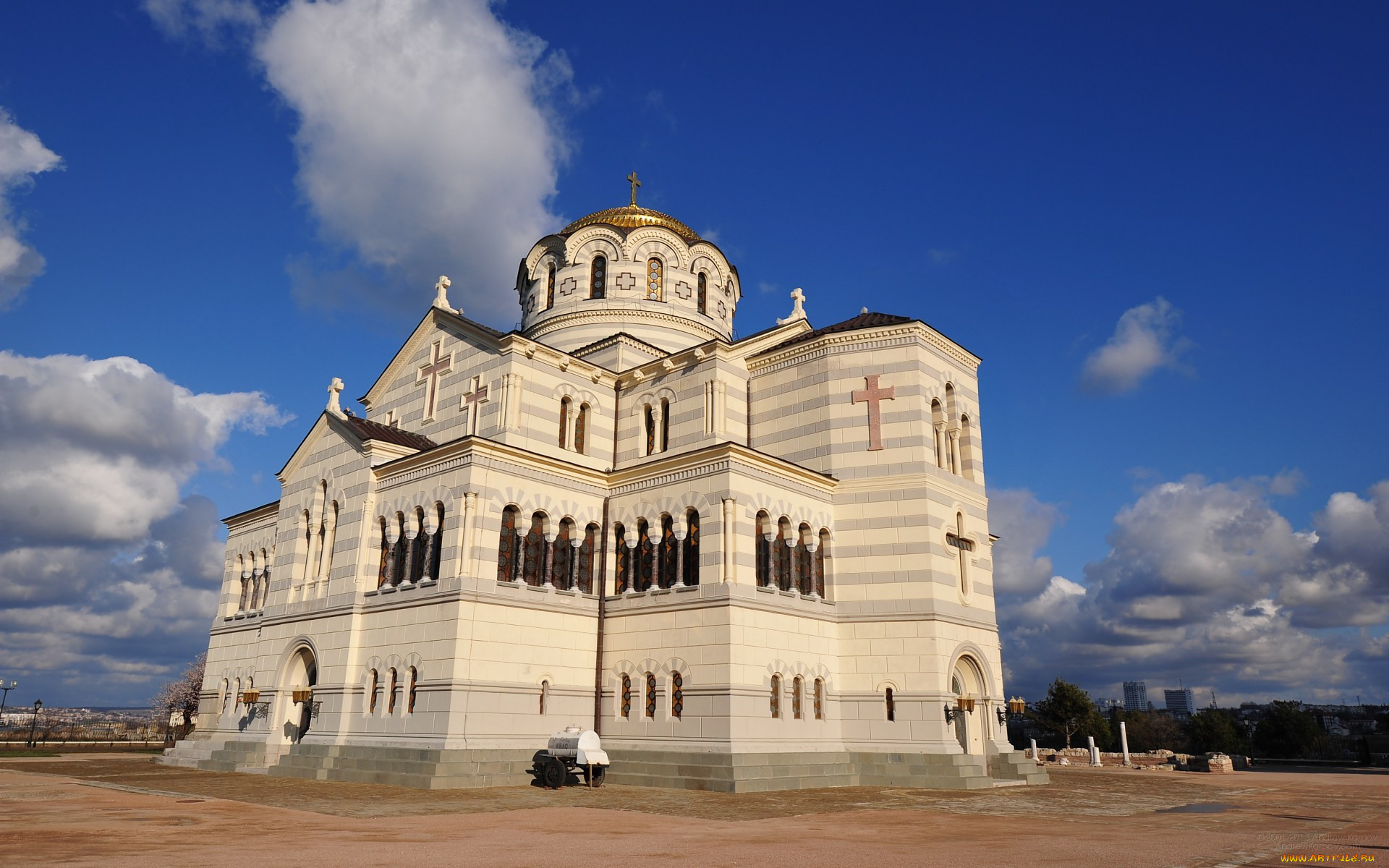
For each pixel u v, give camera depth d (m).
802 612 33.66
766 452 38.56
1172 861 15.45
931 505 35.28
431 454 33.84
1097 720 81.50
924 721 32.88
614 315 46.72
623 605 34.38
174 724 73.81
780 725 31.55
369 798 25.48
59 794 26.22
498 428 36.16
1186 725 111.75
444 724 29.80
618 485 36.59
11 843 16.66
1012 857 15.70
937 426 37.22
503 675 31.47
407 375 42.78
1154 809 24.86
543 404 37.56
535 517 34.81
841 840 17.94
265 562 44.94
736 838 18.03
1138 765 47.09
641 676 32.97
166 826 19.19
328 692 34.50
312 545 38.59
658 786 29.84
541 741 31.95
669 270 48.19
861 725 33.72
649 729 32.06
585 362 39.28
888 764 32.69
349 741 33.12
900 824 20.84
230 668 44.16
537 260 50.56
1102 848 16.86
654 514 34.75
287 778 32.31
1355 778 39.34
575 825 19.94
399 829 19.03
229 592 46.41
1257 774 43.06
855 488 36.09
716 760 29.41
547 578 34.09
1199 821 21.97
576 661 33.88
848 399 37.09
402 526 35.06
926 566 34.38
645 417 39.78
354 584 35.09
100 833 17.95
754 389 39.66
